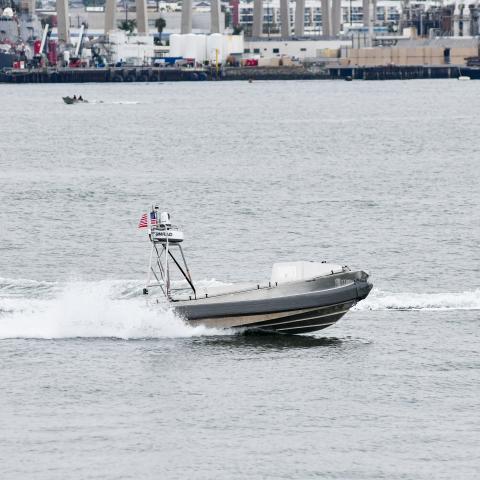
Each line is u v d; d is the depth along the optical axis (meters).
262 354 188.25
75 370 180.38
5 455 148.75
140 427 157.62
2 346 191.88
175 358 186.12
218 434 155.38
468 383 174.00
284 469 145.00
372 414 162.12
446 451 149.75
